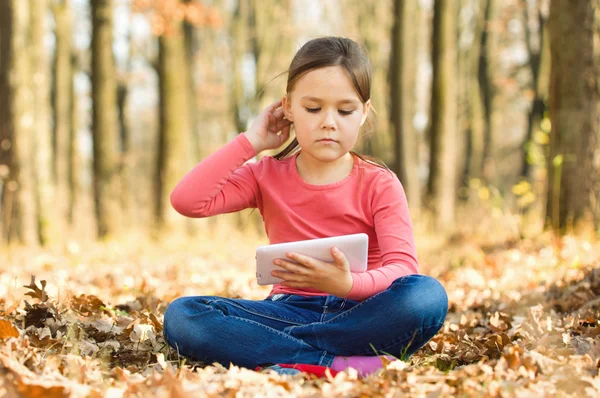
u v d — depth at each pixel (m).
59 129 20.16
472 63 23.83
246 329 2.90
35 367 2.64
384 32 24.86
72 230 14.98
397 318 2.84
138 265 7.50
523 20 23.19
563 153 7.74
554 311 4.21
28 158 11.33
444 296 2.90
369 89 3.04
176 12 13.39
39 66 11.65
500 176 28.64
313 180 3.11
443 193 14.63
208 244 11.03
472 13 25.03
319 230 3.07
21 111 11.25
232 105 25.23
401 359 2.95
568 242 6.89
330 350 2.91
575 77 7.65
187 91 13.86
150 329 3.54
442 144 14.69
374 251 3.13
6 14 11.16
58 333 3.37
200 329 2.91
